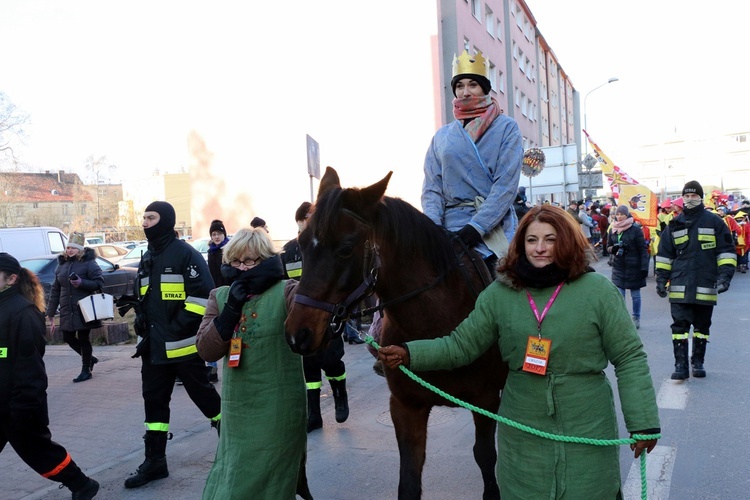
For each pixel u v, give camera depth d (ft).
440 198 12.95
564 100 197.26
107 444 18.72
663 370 24.21
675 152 283.18
